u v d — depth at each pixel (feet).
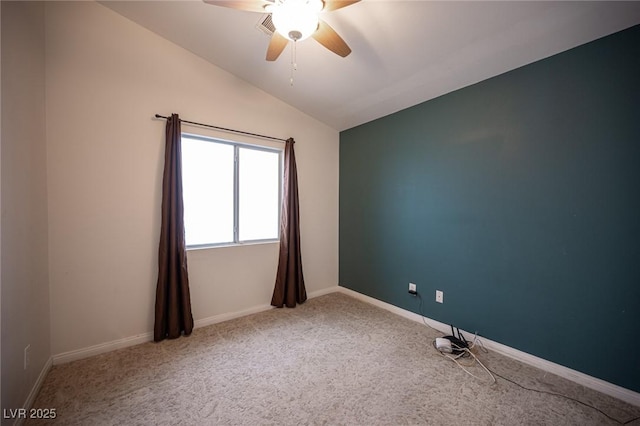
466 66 7.05
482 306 7.56
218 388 5.73
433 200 8.73
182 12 6.88
